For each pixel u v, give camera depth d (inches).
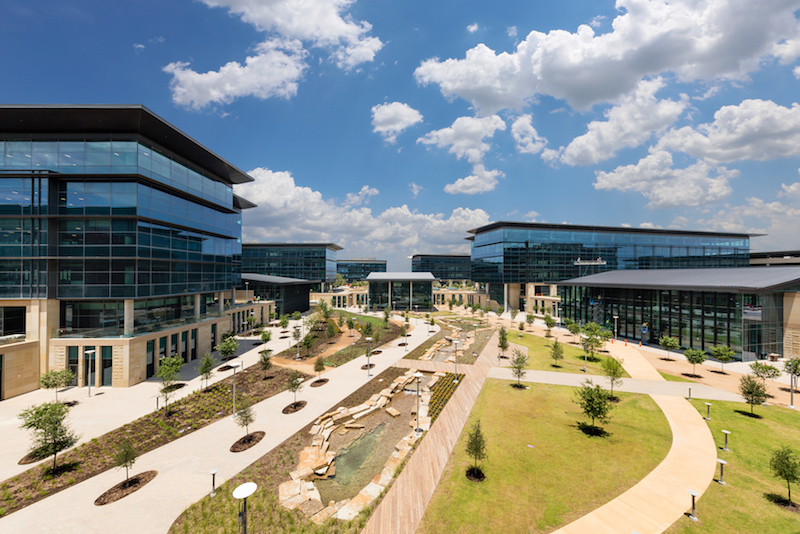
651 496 645.9
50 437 723.4
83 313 1312.7
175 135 1350.9
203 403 1105.4
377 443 903.7
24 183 1231.5
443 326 2738.7
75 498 645.9
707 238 4293.8
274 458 793.6
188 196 1603.1
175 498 647.1
